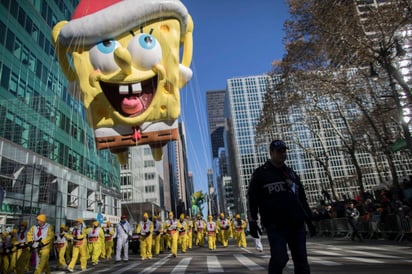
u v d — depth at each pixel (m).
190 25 8.47
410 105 17.58
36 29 28.86
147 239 14.60
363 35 17.89
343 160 92.06
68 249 16.84
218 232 22.14
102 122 7.17
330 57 21.73
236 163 106.50
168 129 7.27
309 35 20.66
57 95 30.98
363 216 18.08
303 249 3.54
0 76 22.75
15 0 25.64
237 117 108.06
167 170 114.12
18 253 12.21
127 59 6.70
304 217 3.67
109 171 43.91
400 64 18.78
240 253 14.20
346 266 7.79
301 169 94.88
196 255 14.70
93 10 7.36
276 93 26.72
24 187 22.23
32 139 24.81
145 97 7.32
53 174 26.72
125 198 63.78
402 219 13.94
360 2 18.25
